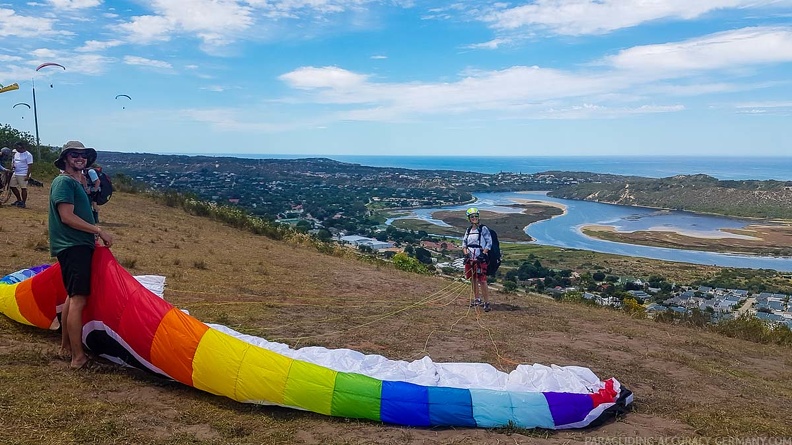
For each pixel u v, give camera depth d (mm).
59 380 4555
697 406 5484
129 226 14266
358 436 4211
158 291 7512
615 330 8844
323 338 6789
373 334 7238
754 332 10672
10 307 5785
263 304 8281
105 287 4992
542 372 5305
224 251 13086
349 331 7293
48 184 21078
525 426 4559
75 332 4875
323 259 14914
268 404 4551
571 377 5293
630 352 7445
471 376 5258
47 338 5562
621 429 4727
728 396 5965
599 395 4980
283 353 5270
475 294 9750
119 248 10977
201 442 3836
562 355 6949
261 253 13828
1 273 7621
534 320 9102
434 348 6785
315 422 4410
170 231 14789
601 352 7301
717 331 10781
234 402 4617
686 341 8742
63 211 4793
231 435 4023
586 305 13656
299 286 10352
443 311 9289
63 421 3826
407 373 5090
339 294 10117
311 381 4559
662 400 5574
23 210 13969
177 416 4234
